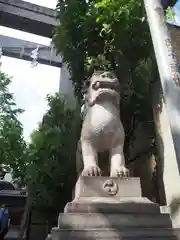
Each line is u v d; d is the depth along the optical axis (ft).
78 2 14.58
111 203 7.23
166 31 7.45
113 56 13.32
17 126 25.62
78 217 6.79
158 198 12.07
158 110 11.73
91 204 7.12
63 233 6.37
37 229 15.75
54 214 14.62
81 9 14.48
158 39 7.32
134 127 14.01
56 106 17.40
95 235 6.45
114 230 6.64
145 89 13.25
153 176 13.10
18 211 22.44
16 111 26.68
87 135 9.11
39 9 27.73
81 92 14.64
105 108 9.36
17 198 23.03
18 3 27.12
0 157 22.75
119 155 8.85
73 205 7.09
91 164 8.52
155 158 12.83
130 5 12.36
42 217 15.87
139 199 7.68
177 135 6.32
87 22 13.65
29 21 27.40
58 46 15.02
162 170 11.02
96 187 7.74
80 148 10.46
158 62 7.23
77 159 10.55
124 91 13.48
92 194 7.64
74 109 17.15
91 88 9.89
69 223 6.67
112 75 10.05
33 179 15.03
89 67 13.55
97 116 9.18
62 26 14.79
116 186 7.84
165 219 7.32
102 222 6.82
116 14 12.34
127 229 6.78
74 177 14.51
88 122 9.27
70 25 14.49
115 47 13.08
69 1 14.57
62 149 15.15
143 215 7.20
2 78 26.22
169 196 10.11
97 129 8.98
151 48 12.40
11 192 24.41
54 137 15.55
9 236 18.72
